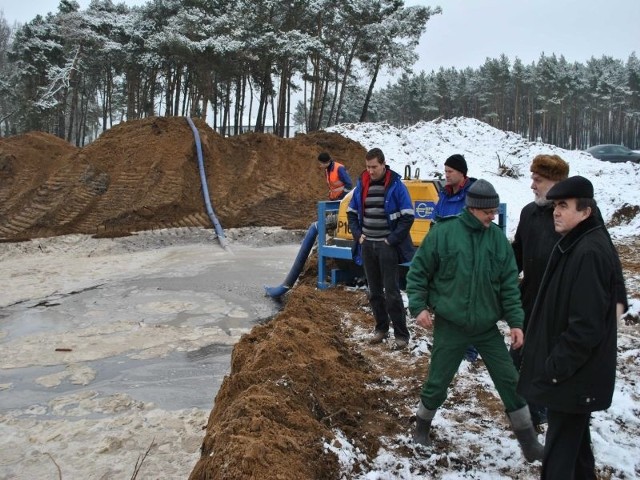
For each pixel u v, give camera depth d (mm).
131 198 14797
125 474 4059
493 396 4691
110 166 15680
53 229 13703
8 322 7812
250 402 3766
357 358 5379
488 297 3521
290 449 3396
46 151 16219
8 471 4109
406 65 32062
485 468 3648
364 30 30641
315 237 8992
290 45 28297
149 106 38625
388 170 5738
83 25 35188
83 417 4957
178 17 30141
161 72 37844
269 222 15148
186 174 15703
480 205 3475
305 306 6844
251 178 16406
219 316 8008
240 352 5227
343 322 6773
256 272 10703
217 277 10305
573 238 2832
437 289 3623
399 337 5797
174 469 4129
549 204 3691
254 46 28875
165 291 9375
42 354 6539
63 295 9203
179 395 5406
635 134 74375
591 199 2816
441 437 4016
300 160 17719
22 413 5043
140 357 6426
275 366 4566
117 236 13414
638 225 13734
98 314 8125
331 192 10367
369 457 3723
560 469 2816
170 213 14594
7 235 13375
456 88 70312
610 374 2717
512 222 15359
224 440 3436
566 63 74000
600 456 3727
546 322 2875
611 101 70500
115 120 61375
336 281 8641
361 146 19812
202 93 31719
